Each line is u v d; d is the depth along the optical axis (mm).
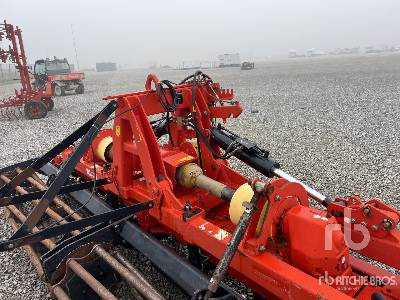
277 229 2664
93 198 4293
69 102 19938
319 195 3316
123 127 3922
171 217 3395
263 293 2807
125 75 53250
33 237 3055
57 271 3082
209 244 2980
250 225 2580
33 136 11227
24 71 15180
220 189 3432
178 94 4066
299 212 2564
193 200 3811
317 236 2428
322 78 26422
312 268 2473
